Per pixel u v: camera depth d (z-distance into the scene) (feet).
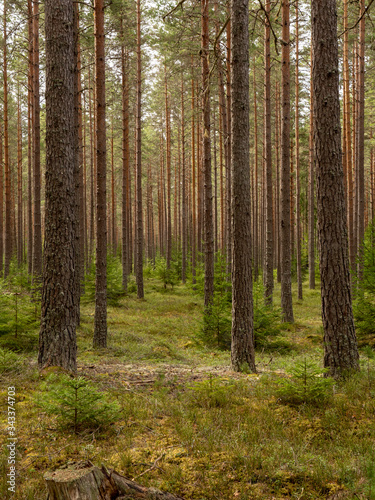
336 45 24.16
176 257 118.42
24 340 31.71
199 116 85.92
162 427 17.08
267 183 58.08
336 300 23.61
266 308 39.65
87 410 16.43
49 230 24.72
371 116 82.23
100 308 37.11
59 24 24.91
